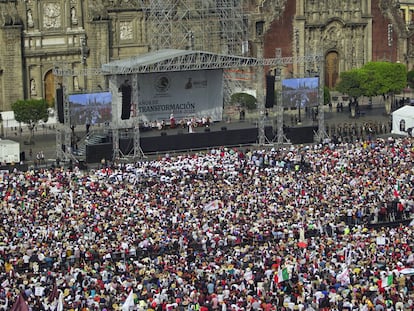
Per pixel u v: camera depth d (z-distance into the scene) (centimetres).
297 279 11262
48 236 13275
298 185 15925
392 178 16338
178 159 18225
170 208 14562
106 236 13238
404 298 10706
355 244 12581
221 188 15812
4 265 12125
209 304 10375
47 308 10481
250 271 11475
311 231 13675
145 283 11169
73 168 18075
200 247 13012
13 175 17025
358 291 10812
